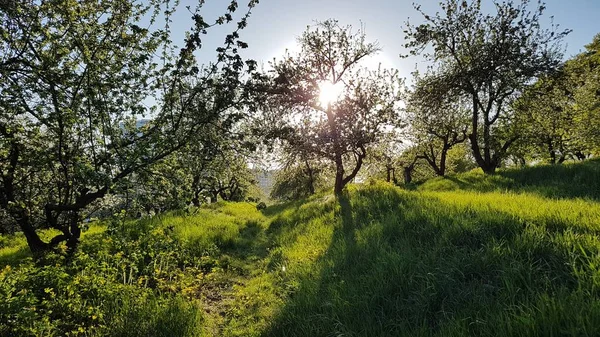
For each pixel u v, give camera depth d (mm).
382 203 9953
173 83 6312
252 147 6527
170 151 6121
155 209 6512
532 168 15266
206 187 7000
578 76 19328
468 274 4363
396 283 4598
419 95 19156
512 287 3635
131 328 4715
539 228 4957
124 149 5855
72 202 7254
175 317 4961
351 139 15859
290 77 16391
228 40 5805
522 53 16578
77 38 5586
